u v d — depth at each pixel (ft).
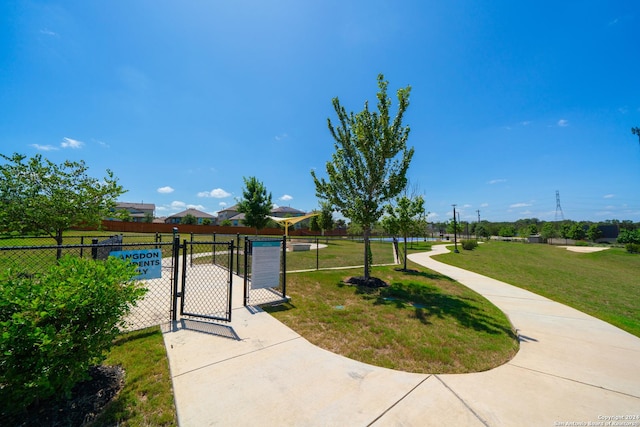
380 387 9.28
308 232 165.07
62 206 19.45
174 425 7.15
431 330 14.97
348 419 7.58
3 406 6.49
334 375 9.97
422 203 35.58
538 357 12.11
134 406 7.80
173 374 9.59
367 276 26.66
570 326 16.39
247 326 14.46
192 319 15.11
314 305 18.67
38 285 7.09
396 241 45.29
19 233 19.36
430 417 7.78
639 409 8.45
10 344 6.24
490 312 18.81
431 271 36.88
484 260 54.03
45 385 6.61
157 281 23.65
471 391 9.23
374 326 15.28
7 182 18.43
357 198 26.23
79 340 7.38
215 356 11.03
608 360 11.89
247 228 140.77
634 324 16.97
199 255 42.75
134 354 10.89
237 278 25.55
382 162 25.54
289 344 12.48
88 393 8.25
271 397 8.50
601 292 29.07
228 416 7.56
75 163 21.04
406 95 24.80
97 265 8.39
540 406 8.48
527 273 39.93
